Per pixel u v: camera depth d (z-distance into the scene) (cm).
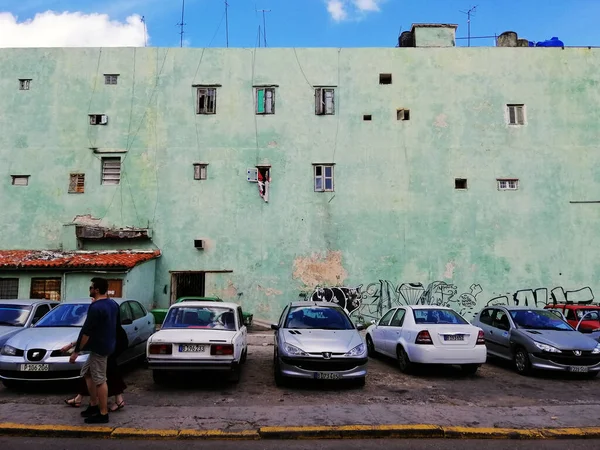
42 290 1683
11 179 1923
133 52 1997
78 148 1941
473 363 930
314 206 1922
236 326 896
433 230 1919
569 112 2008
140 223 1902
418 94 1998
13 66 1986
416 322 995
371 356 1230
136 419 627
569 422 636
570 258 1919
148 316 1120
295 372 808
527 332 1005
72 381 859
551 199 1952
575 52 2048
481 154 1969
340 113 1978
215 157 1944
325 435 586
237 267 1886
